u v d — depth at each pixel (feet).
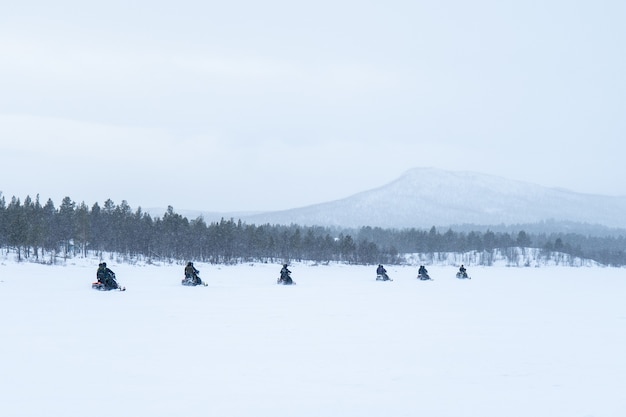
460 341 46.65
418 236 650.84
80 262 219.41
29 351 40.14
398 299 91.56
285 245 388.57
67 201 308.40
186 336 48.08
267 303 80.89
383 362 37.73
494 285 143.02
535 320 62.49
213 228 336.29
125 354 39.60
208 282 138.82
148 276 153.89
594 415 25.95
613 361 38.42
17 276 128.16
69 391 29.50
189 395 28.96
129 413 25.80
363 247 424.87
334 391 30.07
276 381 32.19
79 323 55.36
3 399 27.91
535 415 25.98
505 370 35.47
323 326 55.72
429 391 30.14
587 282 171.83
